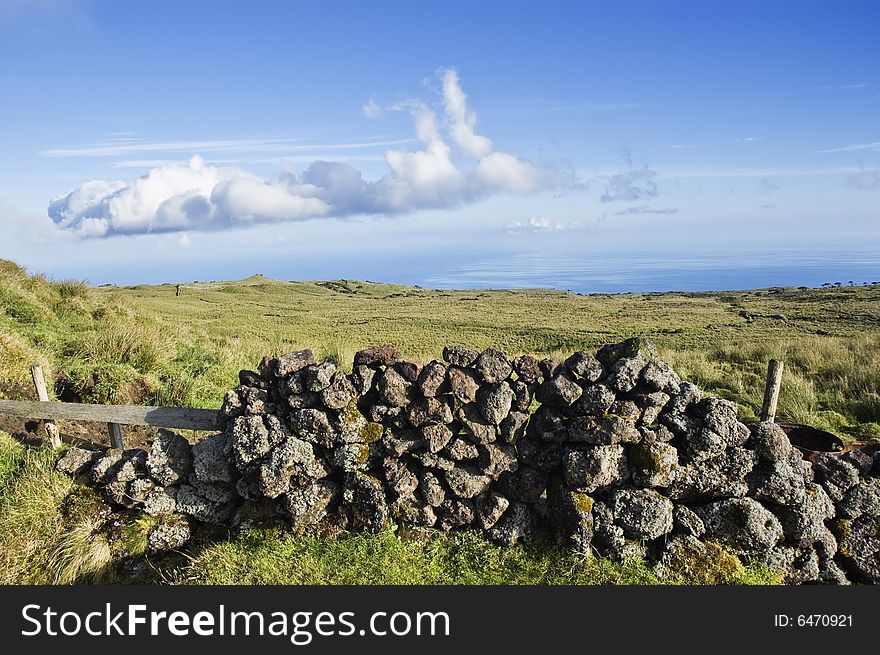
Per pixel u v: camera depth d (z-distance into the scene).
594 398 4.92
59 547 5.53
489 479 5.18
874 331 27.25
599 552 4.98
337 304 64.75
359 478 5.23
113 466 5.94
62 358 9.09
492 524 5.16
